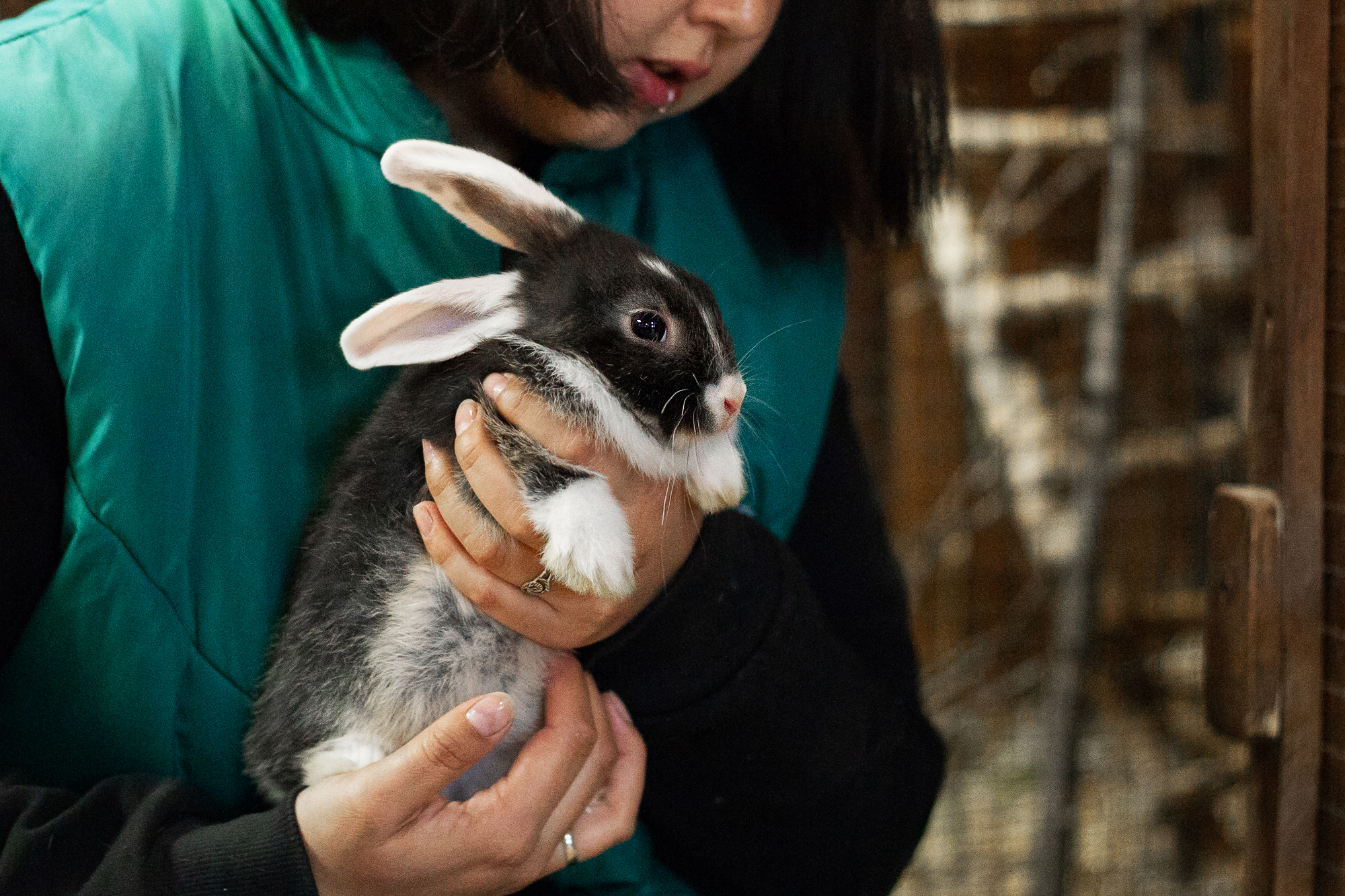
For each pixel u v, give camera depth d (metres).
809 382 2.04
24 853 1.38
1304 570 1.96
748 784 1.79
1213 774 4.87
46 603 1.46
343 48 1.56
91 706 1.50
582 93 1.53
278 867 1.37
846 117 1.97
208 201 1.53
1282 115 1.88
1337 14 1.87
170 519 1.48
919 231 2.24
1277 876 2.02
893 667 2.13
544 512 1.50
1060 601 4.95
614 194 1.89
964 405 5.73
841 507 2.14
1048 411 5.21
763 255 2.03
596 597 1.54
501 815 1.45
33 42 1.46
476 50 1.49
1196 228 5.47
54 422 1.43
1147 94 5.07
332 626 1.61
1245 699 1.97
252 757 1.60
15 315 1.38
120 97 1.46
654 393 1.66
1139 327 5.39
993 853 4.54
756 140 2.00
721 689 1.71
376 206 1.60
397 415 1.66
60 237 1.39
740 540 1.74
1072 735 4.05
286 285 1.59
